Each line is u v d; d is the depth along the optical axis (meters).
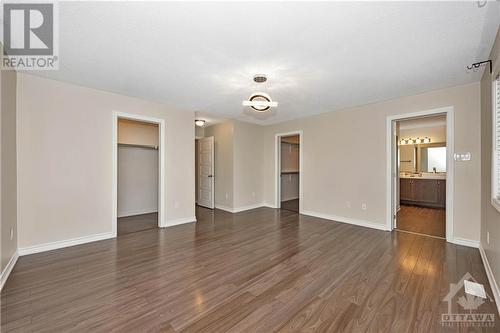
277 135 6.07
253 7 1.65
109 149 3.58
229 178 5.80
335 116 4.73
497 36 1.98
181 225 4.41
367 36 2.01
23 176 2.85
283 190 7.28
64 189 3.17
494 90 2.26
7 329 1.60
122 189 5.18
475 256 2.83
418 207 6.07
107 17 1.77
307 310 1.82
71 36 2.04
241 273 2.45
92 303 1.91
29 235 2.91
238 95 3.69
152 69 2.71
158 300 1.96
